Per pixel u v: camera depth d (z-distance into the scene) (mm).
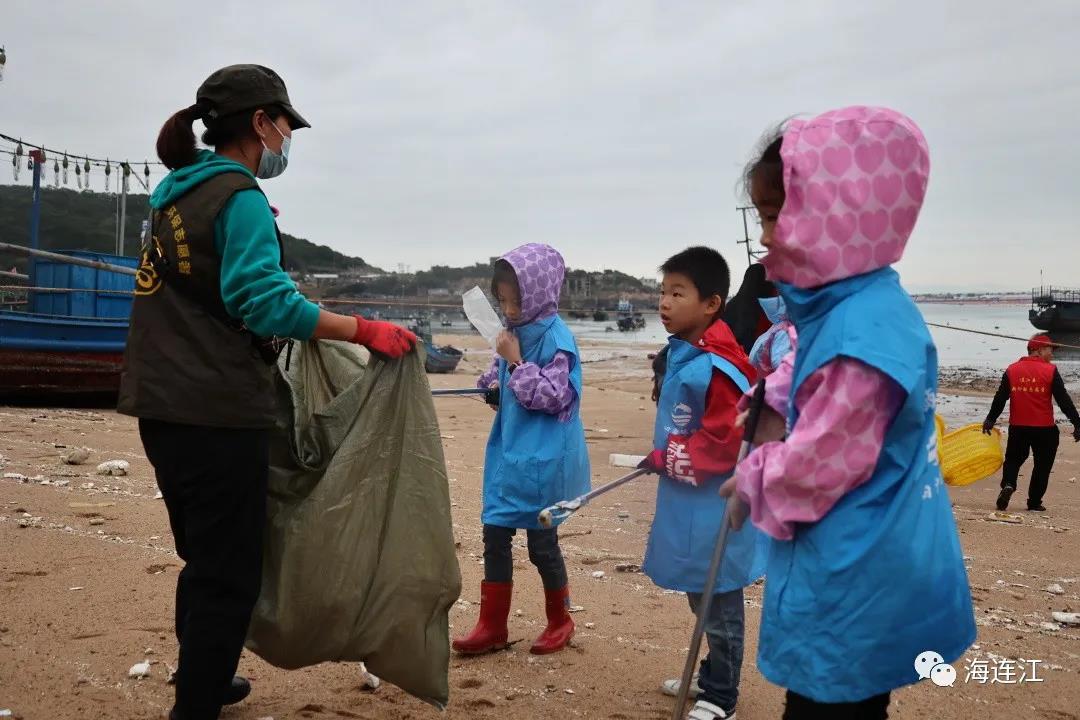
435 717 3828
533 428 4754
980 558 7102
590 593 5703
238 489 3270
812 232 2539
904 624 2449
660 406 4141
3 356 14336
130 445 10375
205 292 3252
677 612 5367
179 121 3404
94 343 14992
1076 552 7398
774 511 2541
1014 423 9625
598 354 37312
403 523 3607
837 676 2445
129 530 6445
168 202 3322
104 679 4012
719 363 3861
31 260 15969
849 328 2471
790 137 2602
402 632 3562
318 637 3508
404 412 3676
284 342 3527
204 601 3256
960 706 4117
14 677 3971
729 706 3855
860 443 2449
